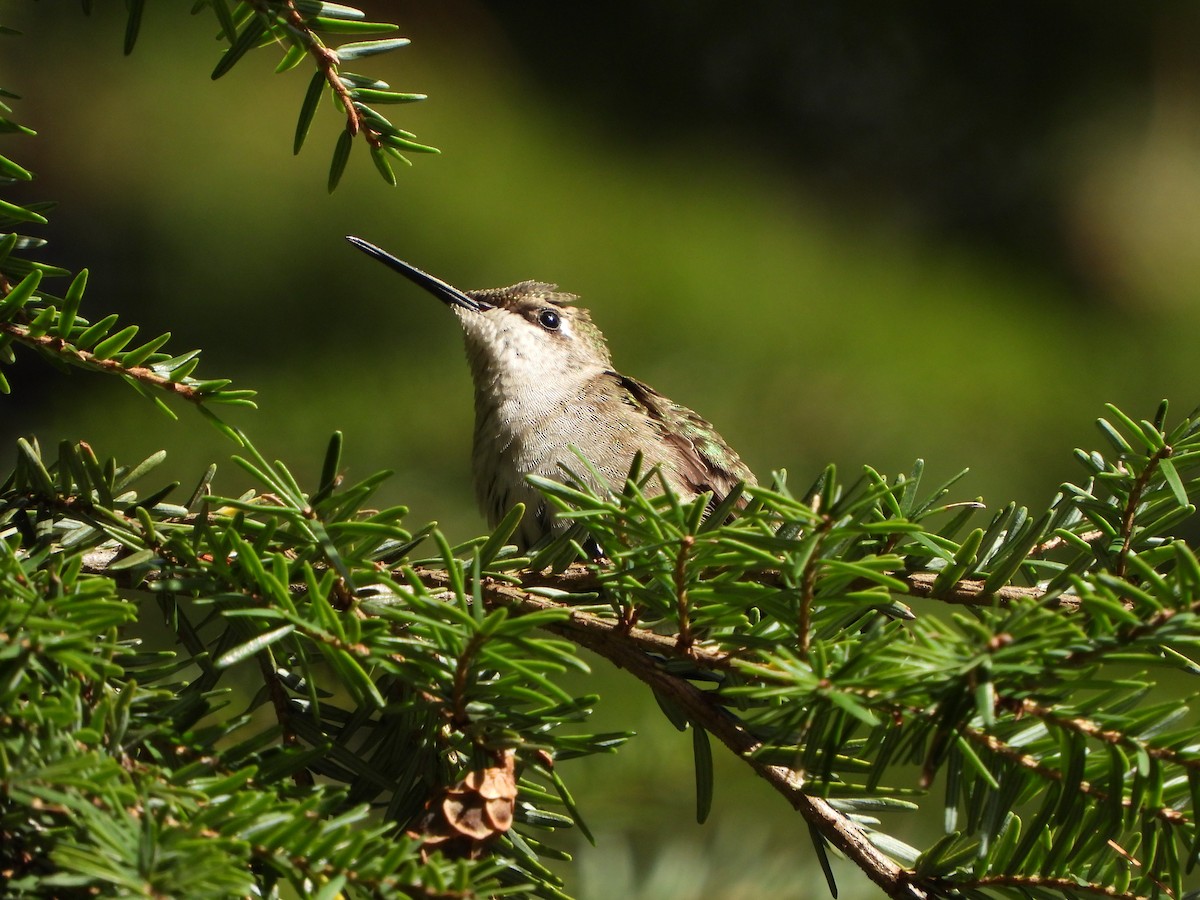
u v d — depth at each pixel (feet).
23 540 14.84
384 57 52.80
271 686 15.10
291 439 42.29
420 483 41.24
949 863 14.67
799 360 46.88
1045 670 12.39
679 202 51.26
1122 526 16.35
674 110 54.49
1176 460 15.78
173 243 47.93
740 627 14.78
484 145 51.11
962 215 54.24
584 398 32.58
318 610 13.01
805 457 44.86
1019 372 48.21
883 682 12.26
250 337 45.91
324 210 48.62
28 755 11.28
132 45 16.25
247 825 11.44
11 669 11.58
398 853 11.41
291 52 15.96
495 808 13.41
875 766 13.20
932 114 55.47
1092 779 13.48
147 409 41.45
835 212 53.36
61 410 41.42
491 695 13.25
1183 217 53.88
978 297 51.06
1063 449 46.55
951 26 55.21
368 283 47.09
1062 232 53.47
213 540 13.98
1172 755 12.80
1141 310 51.88
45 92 50.44
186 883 10.53
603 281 47.96
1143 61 56.08
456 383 44.16
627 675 33.27
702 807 15.33
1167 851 13.50
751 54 55.72
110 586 12.87
